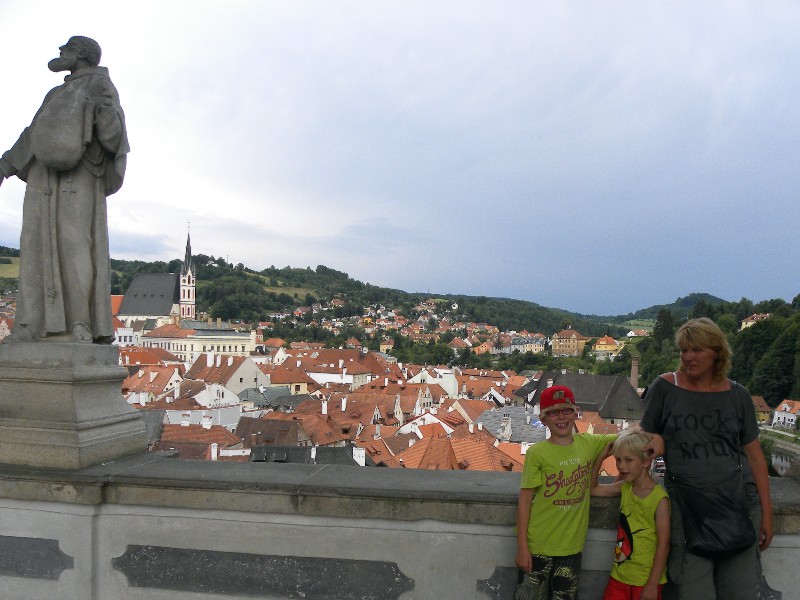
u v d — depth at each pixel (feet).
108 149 17.01
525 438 201.67
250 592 15.14
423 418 201.05
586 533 13.82
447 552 14.58
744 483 13.08
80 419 15.90
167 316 548.72
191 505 15.24
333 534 14.88
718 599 13.10
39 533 15.51
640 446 12.93
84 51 17.43
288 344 607.37
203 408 204.03
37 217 16.83
